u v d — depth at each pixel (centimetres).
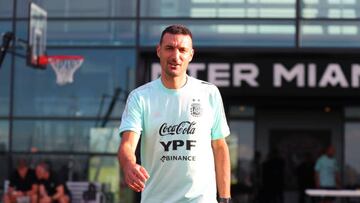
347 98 1658
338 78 1540
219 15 1558
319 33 1549
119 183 1536
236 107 1838
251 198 1806
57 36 1566
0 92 1571
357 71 1537
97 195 1530
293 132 1844
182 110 491
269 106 1827
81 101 1559
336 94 1541
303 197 1809
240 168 1819
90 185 1538
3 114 1569
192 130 490
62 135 1558
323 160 1705
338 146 1836
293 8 1556
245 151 1827
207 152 495
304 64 1545
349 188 1809
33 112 1564
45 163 1550
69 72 1556
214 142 513
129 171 441
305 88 1541
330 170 1705
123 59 1559
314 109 1850
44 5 1571
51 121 1562
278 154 1836
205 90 502
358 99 1683
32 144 1558
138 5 1566
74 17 1571
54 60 1555
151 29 1563
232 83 1545
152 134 490
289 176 1838
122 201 1530
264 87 1543
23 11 1566
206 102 498
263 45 1545
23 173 1531
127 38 1562
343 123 1836
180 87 496
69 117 1559
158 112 490
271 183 1814
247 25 1556
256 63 1549
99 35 1566
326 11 1552
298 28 1549
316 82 1542
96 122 1555
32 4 1455
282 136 1841
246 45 1547
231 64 1548
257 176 1817
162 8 1565
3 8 1570
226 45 1548
